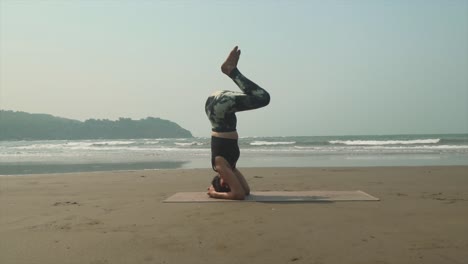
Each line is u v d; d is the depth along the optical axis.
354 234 4.54
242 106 6.99
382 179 10.17
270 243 4.25
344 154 23.55
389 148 29.30
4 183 10.47
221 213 5.77
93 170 15.76
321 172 12.17
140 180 10.66
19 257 3.96
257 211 5.87
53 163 19.94
